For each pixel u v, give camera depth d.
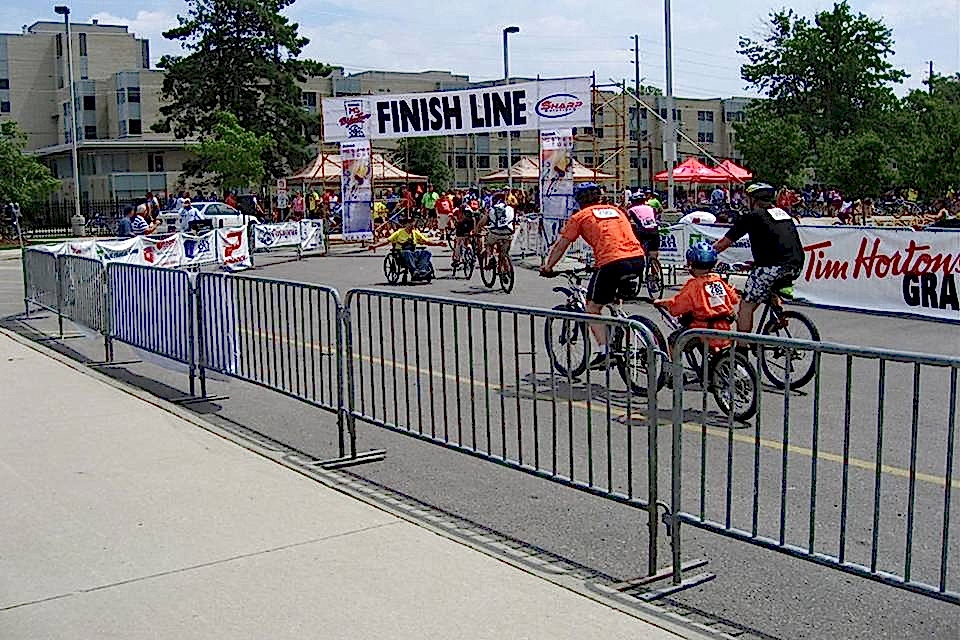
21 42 88.31
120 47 90.06
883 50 67.31
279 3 64.44
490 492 6.61
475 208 29.06
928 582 4.97
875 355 4.30
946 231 13.90
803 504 6.18
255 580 4.93
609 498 5.41
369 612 4.53
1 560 5.26
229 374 9.16
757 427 4.79
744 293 9.86
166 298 10.03
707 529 4.95
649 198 21.98
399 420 8.57
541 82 25.02
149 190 74.50
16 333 14.15
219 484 6.57
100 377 10.36
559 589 4.79
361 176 29.06
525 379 9.16
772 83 69.25
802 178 53.53
